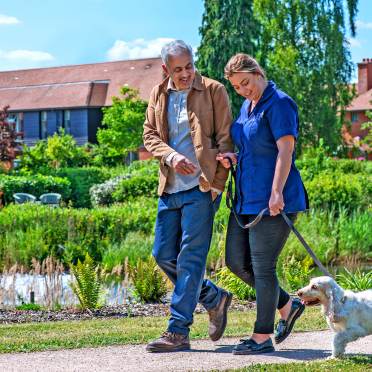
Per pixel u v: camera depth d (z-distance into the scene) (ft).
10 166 214.07
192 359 29.43
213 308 32.86
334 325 28.53
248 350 30.25
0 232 87.35
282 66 238.07
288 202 29.32
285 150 28.81
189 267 31.17
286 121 28.84
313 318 41.11
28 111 342.03
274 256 29.71
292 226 28.73
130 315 49.67
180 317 31.17
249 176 29.68
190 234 31.09
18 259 80.64
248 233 30.53
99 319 47.65
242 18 231.30
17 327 41.81
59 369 27.99
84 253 81.41
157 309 52.03
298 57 240.73
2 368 28.32
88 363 29.01
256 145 29.45
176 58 30.45
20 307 52.80
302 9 243.19
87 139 326.03
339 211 99.96
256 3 248.73
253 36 232.32
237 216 30.17
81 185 186.09
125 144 259.60
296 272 61.21
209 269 73.97
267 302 29.89
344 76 245.24
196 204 31.09
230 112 31.22
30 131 342.85
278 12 246.47
